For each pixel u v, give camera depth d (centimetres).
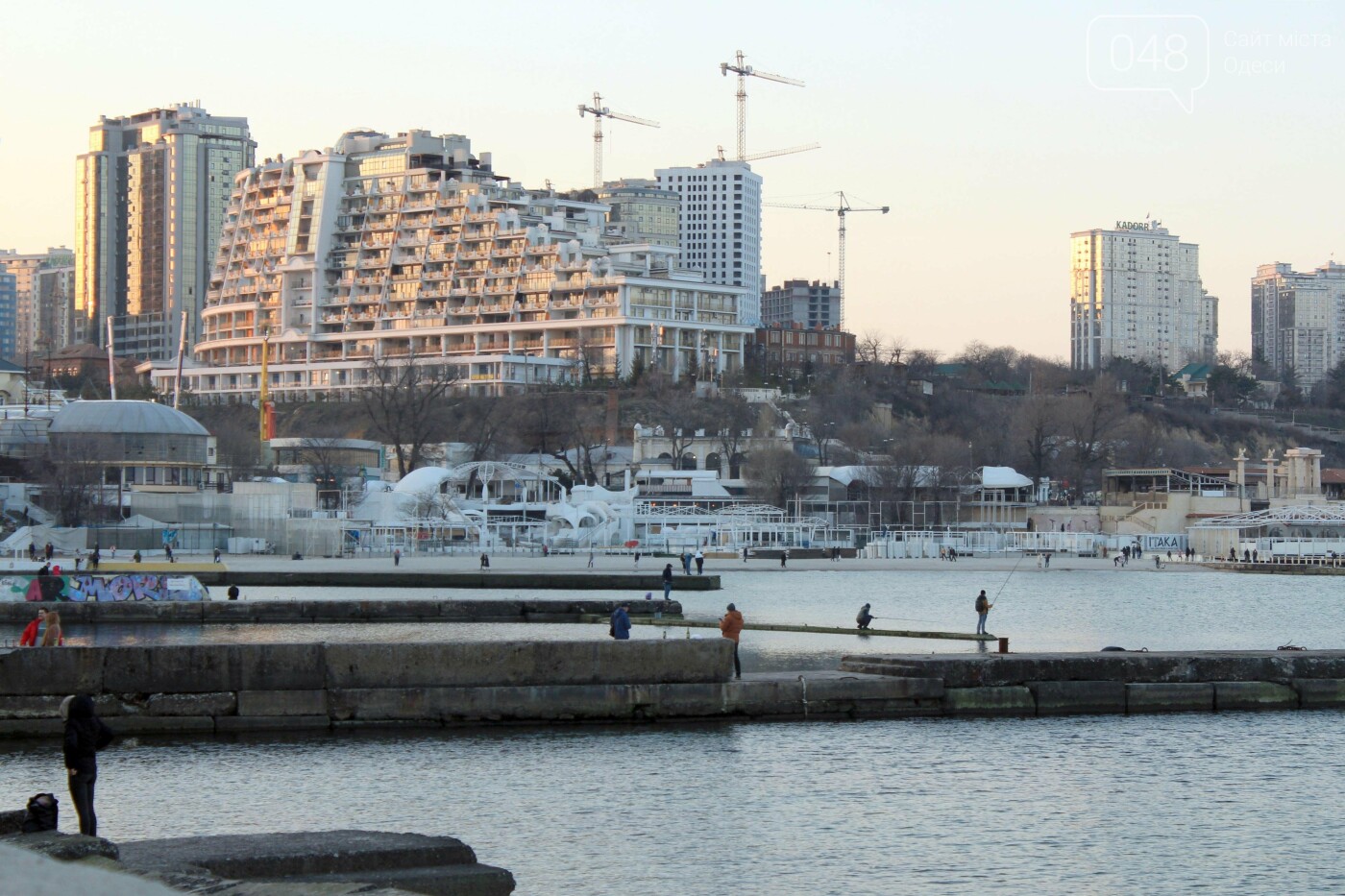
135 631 9531
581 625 10094
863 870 4144
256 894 2608
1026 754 5519
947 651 8438
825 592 14475
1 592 10319
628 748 5481
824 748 5528
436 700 5716
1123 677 6347
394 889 2662
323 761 5225
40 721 5447
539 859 4178
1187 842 4453
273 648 5641
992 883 4066
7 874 2392
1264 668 6481
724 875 4072
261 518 18450
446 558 18175
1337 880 4125
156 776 4978
